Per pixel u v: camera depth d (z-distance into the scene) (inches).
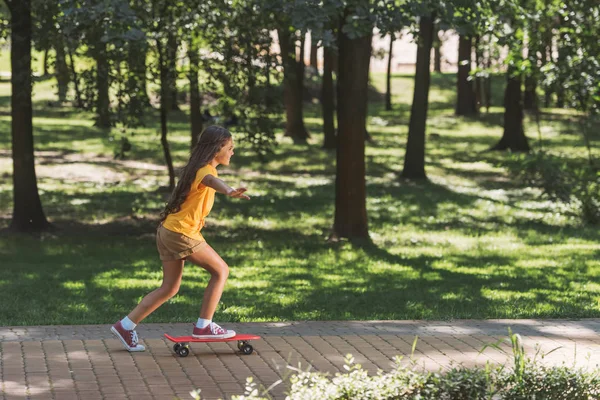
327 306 426.6
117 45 550.6
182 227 286.2
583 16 811.4
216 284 290.7
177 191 284.2
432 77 2231.8
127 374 267.4
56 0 610.2
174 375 268.2
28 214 741.9
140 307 293.6
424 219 828.0
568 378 225.1
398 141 1448.1
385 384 215.8
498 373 226.4
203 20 727.1
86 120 1561.3
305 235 747.4
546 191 826.8
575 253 643.5
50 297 450.6
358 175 700.0
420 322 360.8
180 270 291.9
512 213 863.7
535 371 227.9
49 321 364.5
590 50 820.0
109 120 748.6
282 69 784.9
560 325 355.3
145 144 1317.7
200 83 816.3
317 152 1298.0
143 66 737.6
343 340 317.7
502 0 674.2
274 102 781.3
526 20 789.2
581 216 821.9
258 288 491.2
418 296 459.8
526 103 1763.0
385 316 391.9
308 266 590.2
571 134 1477.6
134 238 735.1
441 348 306.5
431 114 1804.9
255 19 735.7
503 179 1096.2
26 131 737.0
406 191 999.0
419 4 540.7
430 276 543.5
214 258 290.2
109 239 725.3
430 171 1156.5
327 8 519.5
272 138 791.7
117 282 510.0
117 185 1013.8
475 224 802.8
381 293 473.4
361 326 349.1
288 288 492.1
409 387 215.5
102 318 377.7
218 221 820.6
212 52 769.6
